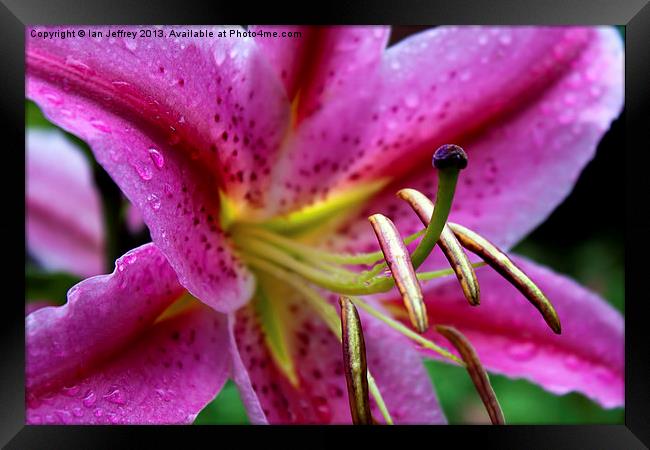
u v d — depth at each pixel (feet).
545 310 0.73
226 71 0.74
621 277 1.47
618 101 0.84
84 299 0.68
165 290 0.72
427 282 0.86
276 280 0.83
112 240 0.90
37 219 1.08
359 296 0.84
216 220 0.76
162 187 0.69
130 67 0.68
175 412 0.71
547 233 1.51
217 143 0.74
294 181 0.82
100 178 0.90
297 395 0.81
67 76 0.67
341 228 0.85
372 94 0.82
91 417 0.68
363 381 0.73
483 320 0.86
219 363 0.75
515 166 0.85
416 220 0.85
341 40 0.80
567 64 0.84
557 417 1.24
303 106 0.81
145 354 0.71
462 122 0.84
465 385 1.26
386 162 0.84
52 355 0.68
